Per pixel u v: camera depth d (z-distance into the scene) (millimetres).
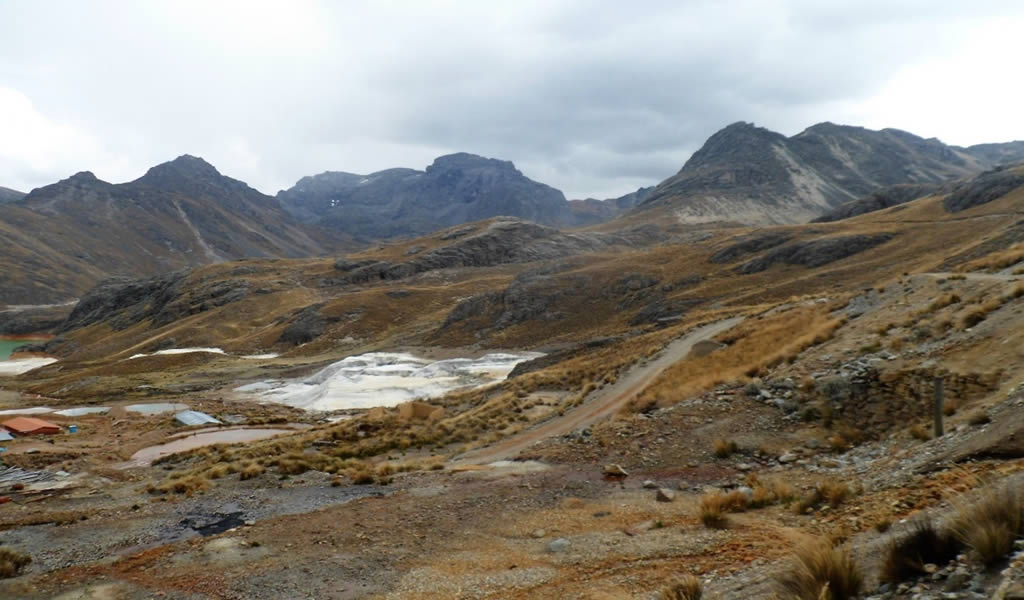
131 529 17125
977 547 5297
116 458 38938
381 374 87625
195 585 11969
